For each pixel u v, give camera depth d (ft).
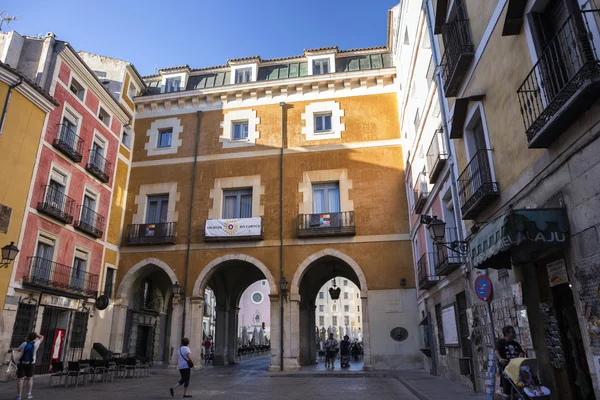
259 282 192.65
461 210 31.68
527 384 18.81
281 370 56.49
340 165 64.49
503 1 25.16
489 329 29.04
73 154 56.29
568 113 17.53
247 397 34.12
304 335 76.79
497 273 28.02
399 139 64.69
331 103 68.03
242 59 72.74
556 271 21.35
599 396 17.13
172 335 59.72
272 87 69.26
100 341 59.57
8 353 44.68
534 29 21.62
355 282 79.82
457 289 38.50
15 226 47.03
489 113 27.84
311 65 71.67
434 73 40.50
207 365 74.23
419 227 52.90
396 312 57.41
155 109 72.84
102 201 63.10
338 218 61.11
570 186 18.85
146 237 64.34
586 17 16.63
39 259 50.72
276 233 62.23
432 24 40.34
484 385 31.01
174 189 67.31
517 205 24.30
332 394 35.68
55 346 51.47
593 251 17.28
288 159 65.87
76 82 59.57
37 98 50.55
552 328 22.12
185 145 69.72
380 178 63.10
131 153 71.05
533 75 21.54
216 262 62.08
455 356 40.24
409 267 58.90
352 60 72.08
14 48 54.34
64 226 54.85
